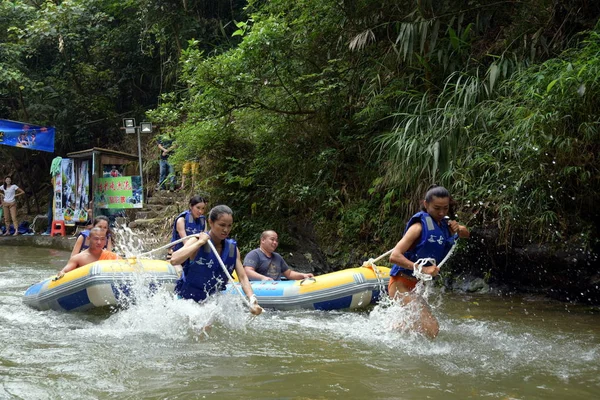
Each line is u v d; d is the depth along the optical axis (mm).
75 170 15289
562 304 6594
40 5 19594
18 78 17000
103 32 18250
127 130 14078
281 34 8938
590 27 6953
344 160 9297
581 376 3857
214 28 15914
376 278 6344
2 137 15297
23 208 19688
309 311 6262
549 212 6285
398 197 8000
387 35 8484
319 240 9164
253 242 9703
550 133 5980
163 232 11977
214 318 5082
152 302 5570
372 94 8797
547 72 6258
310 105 9586
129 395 3439
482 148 6930
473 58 7816
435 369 4000
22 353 4398
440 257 4781
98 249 6656
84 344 4707
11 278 9211
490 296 7113
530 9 7582
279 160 9695
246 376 3818
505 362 4188
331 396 3426
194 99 10586
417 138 7246
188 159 11039
